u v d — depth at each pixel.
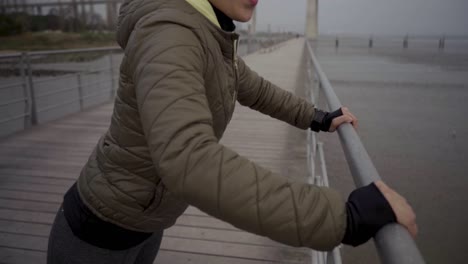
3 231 2.71
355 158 1.03
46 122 5.88
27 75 5.55
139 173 1.00
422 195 6.43
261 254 2.44
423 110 14.18
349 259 4.01
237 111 6.88
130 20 0.94
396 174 7.43
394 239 0.66
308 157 4.01
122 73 0.96
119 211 1.03
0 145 4.66
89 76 11.51
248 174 0.73
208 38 0.90
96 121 5.97
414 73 28.22
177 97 0.77
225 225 2.78
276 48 31.72
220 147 0.75
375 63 38.00
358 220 0.70
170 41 0.82
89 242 1.08
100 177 1.05
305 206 0.71
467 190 6.58
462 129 11.17
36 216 2.92
